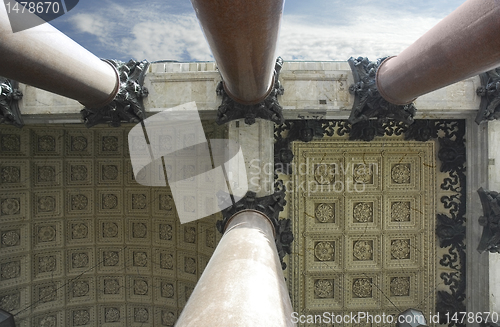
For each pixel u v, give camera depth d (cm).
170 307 1503
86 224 1463
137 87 955
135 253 1513
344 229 1261
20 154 1291
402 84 801
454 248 1224
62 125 1334
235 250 548
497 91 967
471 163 1110
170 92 1008
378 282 1303
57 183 1387
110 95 877
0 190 1258
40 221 1367
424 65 680
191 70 1045
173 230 1467
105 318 1517
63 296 1445
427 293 1266
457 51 588
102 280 1509
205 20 419
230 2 374
